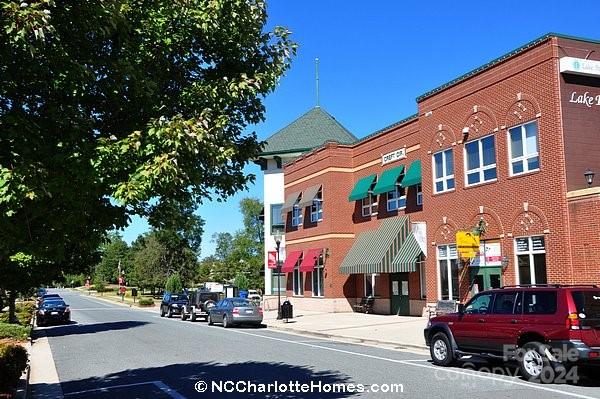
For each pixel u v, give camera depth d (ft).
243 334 80.84
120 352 61.67
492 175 71.67
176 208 27.53
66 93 22.03
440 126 81.35
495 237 70.08
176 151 21.89
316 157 119.55
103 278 406.00
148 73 25.80
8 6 17.88
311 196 118.01
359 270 100.68
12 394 33.17
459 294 75.36
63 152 20.98
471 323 42.27
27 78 20.97
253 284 245.45
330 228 111.96
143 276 253.44
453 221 77.97
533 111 65.16
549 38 63.00
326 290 112.06
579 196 58.75
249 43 27.50
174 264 249.75
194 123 22.94
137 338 77.56
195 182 24.35
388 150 101.60
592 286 37.91
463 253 68.69
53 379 44.93
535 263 64.49
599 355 35.09
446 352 44.32
